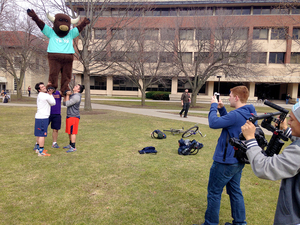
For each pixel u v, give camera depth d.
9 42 23.22
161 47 20.89
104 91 41.12
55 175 4.46
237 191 2.74
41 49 22.72
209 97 35.88
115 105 22.30
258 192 4.04
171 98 36.12
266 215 3.27
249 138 1.70
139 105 22.97
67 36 6.25
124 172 4.73
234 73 20.28
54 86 6.13
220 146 2.61
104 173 4.64
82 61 14.45
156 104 25.44
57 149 6.27
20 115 12.71
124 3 14.87
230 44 20.52
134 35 15.86
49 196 3.63
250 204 3.60
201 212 3.29
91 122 10.95
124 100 30.55
